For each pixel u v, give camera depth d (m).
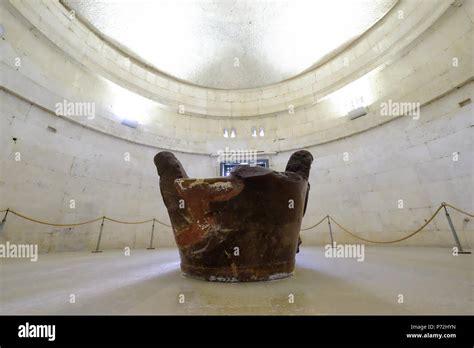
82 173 7.41
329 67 9.85
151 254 6.12
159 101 10.05
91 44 8.38
